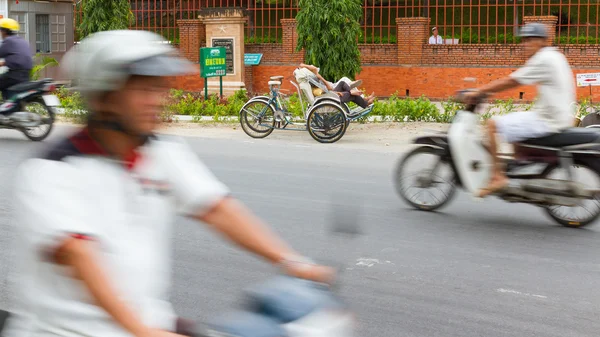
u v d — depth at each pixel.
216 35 27.58
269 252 2.72
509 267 7.41
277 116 16.81
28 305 2.47
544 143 8.74
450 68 28.17
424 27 28.48
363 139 16.84
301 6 24.11
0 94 15.55
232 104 21.53
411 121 19.66
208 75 22.95
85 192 2.38
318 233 8.60
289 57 29.73
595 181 8.82
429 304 6.41
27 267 2.43
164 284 2.83
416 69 28.58
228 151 14.86
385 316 6.12
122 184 2.45
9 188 10.76
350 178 11.99
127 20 29.53
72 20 32.09
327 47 23.67
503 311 6.27
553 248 8.07
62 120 18.36
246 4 37.72
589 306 6.39
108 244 2.42
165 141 2.65
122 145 2.46
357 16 24.12
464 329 5.88
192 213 2.69
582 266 7.45
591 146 8.64
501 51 27.56
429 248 8.04
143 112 2.40
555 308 6.34
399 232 8.66
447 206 9.95
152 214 2.54
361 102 16.77
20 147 14.52
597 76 18.00
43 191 2.34
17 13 29.88
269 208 9.80
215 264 7.44
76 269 2.32
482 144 8.95
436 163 9.48
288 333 2.39
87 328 2.42
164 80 2.43
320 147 15.62
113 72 2.31
